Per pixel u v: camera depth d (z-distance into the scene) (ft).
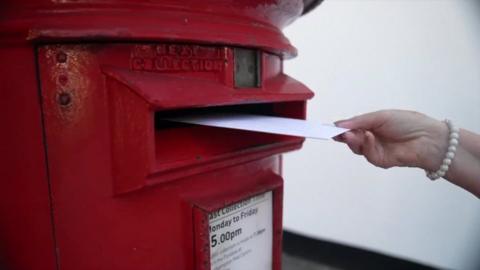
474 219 5.00
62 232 1.44
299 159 6.48
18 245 1.49
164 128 1.64
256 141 1.90
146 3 1.36
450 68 4.73
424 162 2.60
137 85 1.27
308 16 5.84
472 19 4.46
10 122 1.40
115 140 1.36
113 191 1.42
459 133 2.49
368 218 5.90
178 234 1.61
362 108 5.53
